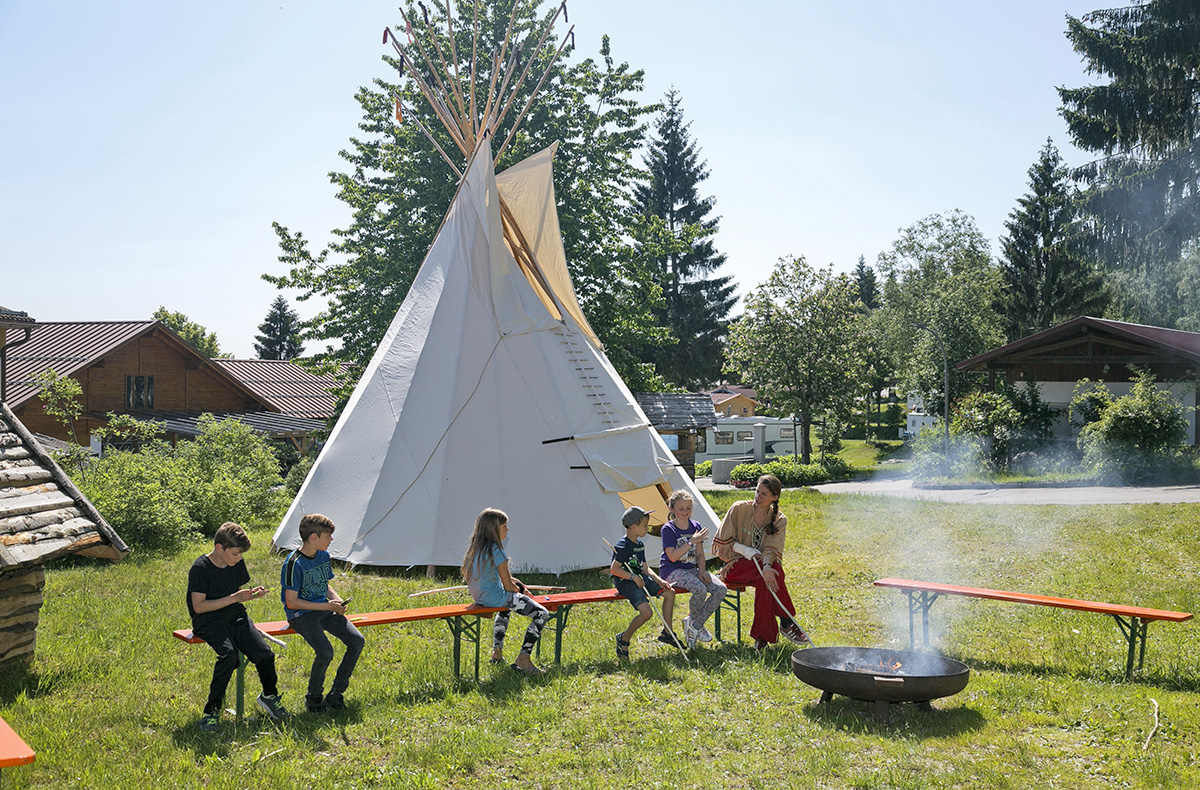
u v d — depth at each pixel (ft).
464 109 48.91
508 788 15.71
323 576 19.93
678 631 27.91
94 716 19.22
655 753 17.17
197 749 17.22
